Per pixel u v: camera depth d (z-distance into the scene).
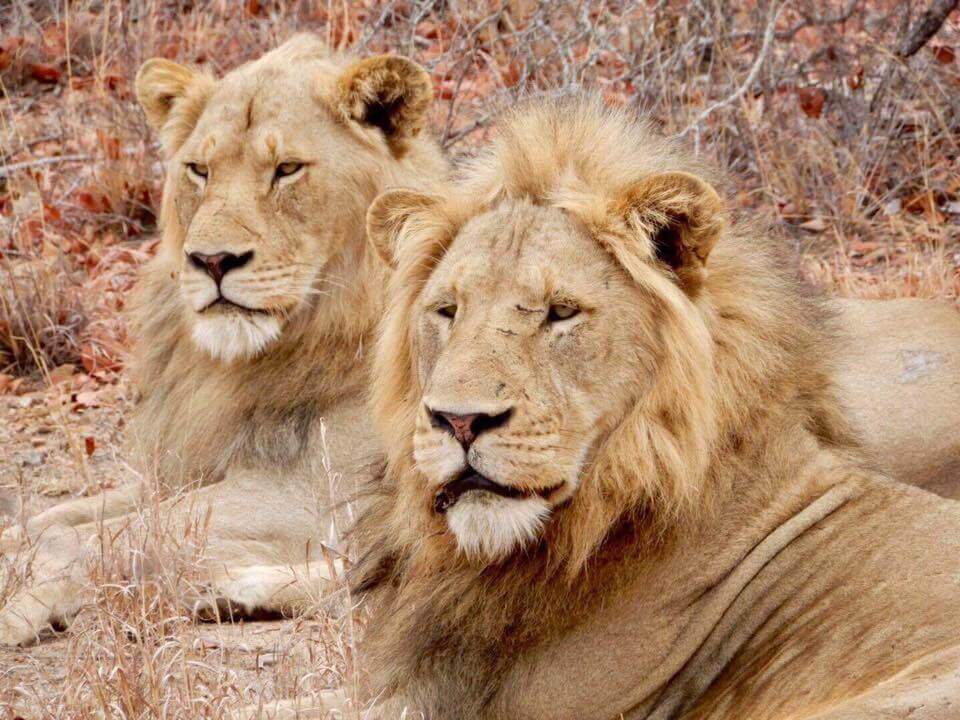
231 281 9.05
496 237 6.07
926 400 9.07
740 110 13.86
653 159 6.46
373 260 9.35
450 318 6.07
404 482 6.30
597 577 6.07
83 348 12.83
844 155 14.02
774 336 6.23
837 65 14.23
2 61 17.91
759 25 14.45
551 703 6.07
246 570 8.62
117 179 15.17
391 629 6.58
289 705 6.50
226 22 17.62
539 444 5.75
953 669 5.08
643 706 6.04
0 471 10.87
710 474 6.04
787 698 5.76
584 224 6.03
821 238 13.42
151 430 9.86
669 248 6.06
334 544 7.95
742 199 13.09
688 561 6.05
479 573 6.20
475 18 15.13
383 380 6.41
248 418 9.36
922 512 6.02
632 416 5.94
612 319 5.91
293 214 9.18
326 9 16.41
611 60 14.90
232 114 9.33
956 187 13.67
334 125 9.39
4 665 7.52
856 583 5.88
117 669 6.32
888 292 11.95
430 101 9.53
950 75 14.48
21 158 16.06
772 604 6.00
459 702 6.21
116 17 18.09
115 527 8.56
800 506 6.11
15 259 14.37
